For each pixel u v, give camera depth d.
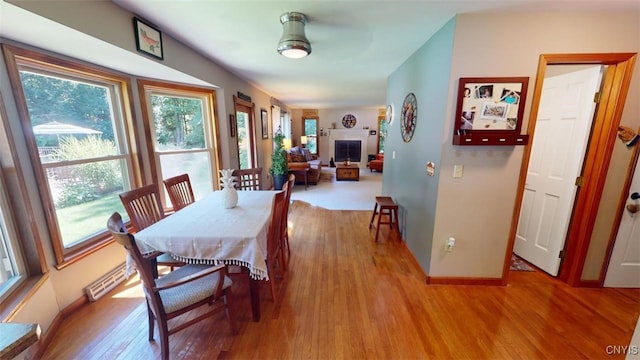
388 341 1.61
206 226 1.74
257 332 1.68
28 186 1.58
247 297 2.05
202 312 1.88
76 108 2.04
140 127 2.64
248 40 2.35
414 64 2.64
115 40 1.68
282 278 2.30
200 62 2.79
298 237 3.23
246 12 1.79
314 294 2.08
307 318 1.80
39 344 1.50
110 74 2.26
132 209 1.88
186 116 3.22
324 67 3.36
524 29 1.79
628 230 2.04
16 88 1.54
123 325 1.73
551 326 1.73
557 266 2.29
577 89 2.07
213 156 3.54
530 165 2.52
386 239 3.18
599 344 1.59
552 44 1.80
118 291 2.08
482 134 1.88
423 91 2.40
